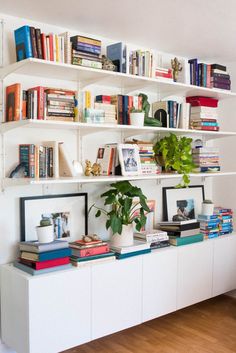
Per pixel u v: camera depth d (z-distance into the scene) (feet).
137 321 9.27
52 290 7.75
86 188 9.72
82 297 8.22
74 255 8.53
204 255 10.87
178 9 7.84
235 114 12.29
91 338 8.41
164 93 11.03
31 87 8.68
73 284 8.05
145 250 9.50
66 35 8.06
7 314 8.21
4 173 8.35
